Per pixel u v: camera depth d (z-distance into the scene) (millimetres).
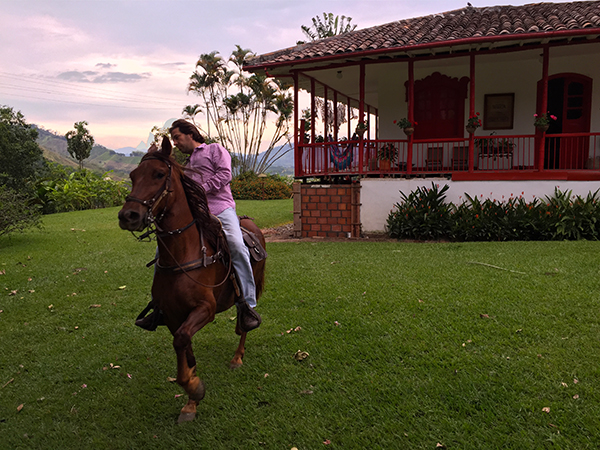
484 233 10125
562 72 12180
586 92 12117
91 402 3625
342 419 3197
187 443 3053
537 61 12289
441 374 3715
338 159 12289
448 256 8055
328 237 11555
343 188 11406
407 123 11172
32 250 10094
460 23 11594
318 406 3387
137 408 3514
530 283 6012
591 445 2770
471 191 10977
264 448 2959
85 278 7441
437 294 5742
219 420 3287
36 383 3977
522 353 3986
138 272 7707
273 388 3676
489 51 10516
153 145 3119
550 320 4703
